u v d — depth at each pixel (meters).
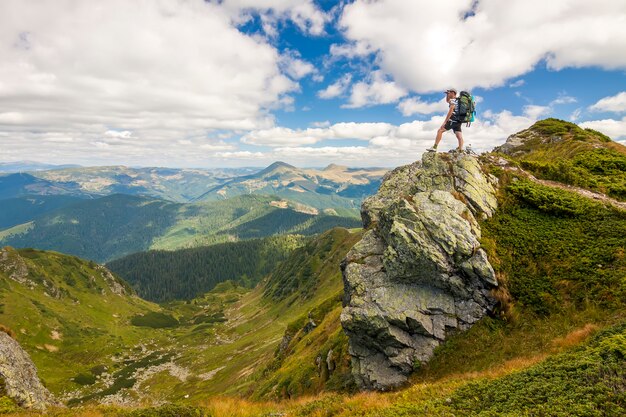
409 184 36.75
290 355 63.06
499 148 68.12
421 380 22.08
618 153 42.00
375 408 16.48
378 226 30.97
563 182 34.22
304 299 174.75
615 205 29.28
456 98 29.81
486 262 23.95
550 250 25.09
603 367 12.72
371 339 25.06
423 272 25.22
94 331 194.75
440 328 23.52
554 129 63.78
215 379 122.81
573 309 21.14
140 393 128.12
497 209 29.12
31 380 27.31
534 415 11.48
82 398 125.19
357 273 28.02
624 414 10.23
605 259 23.14
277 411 21.48
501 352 20.89
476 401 14.14
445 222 26.17
